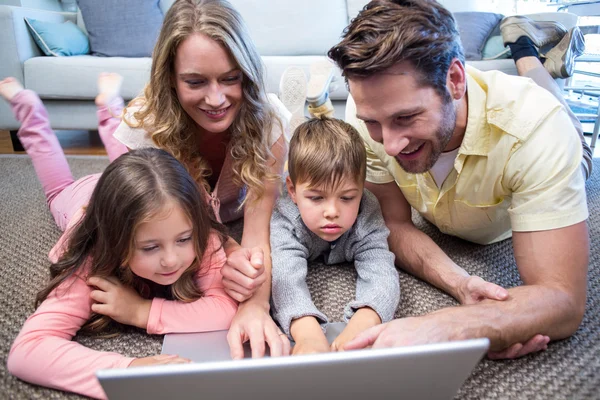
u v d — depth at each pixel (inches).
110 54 94.8
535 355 30.3
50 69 84.5
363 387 20.4
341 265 44.3
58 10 116.2
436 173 38.7
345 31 29.7
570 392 27.0
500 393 27.1
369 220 40.0
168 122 40.4
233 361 18.6
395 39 25.8
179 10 36.3
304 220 36.8
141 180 29.9
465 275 36.4
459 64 29.3
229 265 33.5
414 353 19.1
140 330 33.7
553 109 32.2
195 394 19.6
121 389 18.9
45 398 26.8
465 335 26.1
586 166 49.0
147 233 29.6
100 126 54.4
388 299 33.6
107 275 32.4
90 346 31.8
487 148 34.1
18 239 48.9
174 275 31.7
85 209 36.7
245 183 43.4
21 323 34.2
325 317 33.2
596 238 47.8
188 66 35.9
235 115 41.4
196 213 31.8
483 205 38.7
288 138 50.3
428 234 50.6
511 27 71.6
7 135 99.0
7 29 84.1
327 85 60.2
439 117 28.8
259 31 98.6
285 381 19.3
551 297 29.1
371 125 29.8
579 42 68.5
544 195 30.9
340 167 34.5
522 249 32.0
